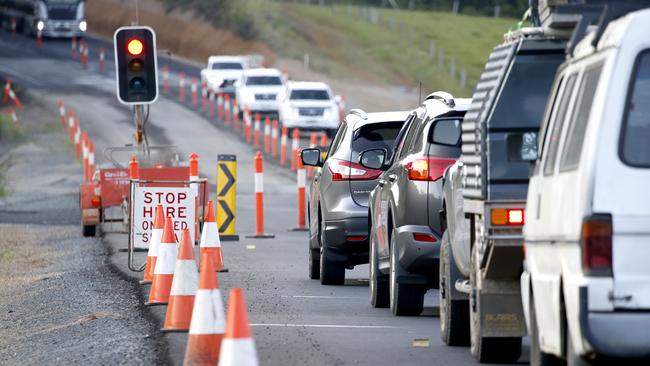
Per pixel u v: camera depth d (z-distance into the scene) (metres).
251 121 148.50
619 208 19.94
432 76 189.38
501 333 27.42
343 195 44.84
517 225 26.06
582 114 21.09
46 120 155.25
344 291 43.78
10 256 59.19
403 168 36.59
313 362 28.33
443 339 31.34
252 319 35.88
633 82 20.06
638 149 20.02
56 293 43.69
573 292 20.11
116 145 133.50
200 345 25.69
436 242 35.72
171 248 38.25
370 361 28.53
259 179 65.25
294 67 198.12
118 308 38.09
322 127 133.12
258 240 63.62
